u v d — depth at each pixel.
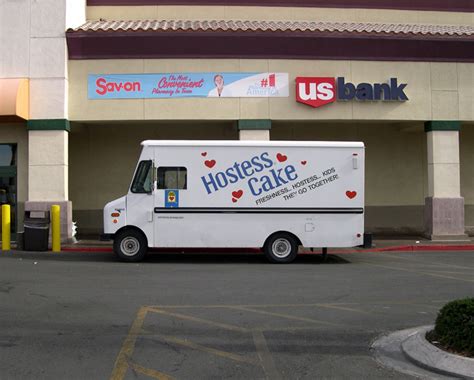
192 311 8.09
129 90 17.22
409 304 8.68
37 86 16.98
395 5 21.36
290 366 5.71
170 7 20.58
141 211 13.27
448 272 12.12
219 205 13.25
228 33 17.09
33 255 14.72
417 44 17.89
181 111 17.28
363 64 17.78
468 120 18.25
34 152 16.92
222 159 13.27
